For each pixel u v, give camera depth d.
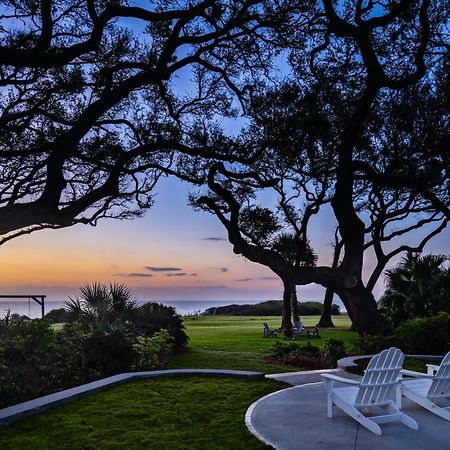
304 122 11.77
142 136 12.45
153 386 9.82
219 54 12.05
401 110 15.27
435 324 13.93
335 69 13.98
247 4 9.44
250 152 12.10
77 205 6.93
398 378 7.48
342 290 12.38
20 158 11.95
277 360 14.68
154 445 6.37
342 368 11.35
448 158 15.43
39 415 7.86
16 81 10.23
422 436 6.39
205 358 15.22
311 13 11.33
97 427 7.20
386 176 14.05
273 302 63.47
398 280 21.47
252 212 13.95
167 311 17.62
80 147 12.11
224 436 6.67
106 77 9.83
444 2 13.84
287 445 6.09
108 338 12.56
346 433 6.52
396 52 14.66
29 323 12.06
